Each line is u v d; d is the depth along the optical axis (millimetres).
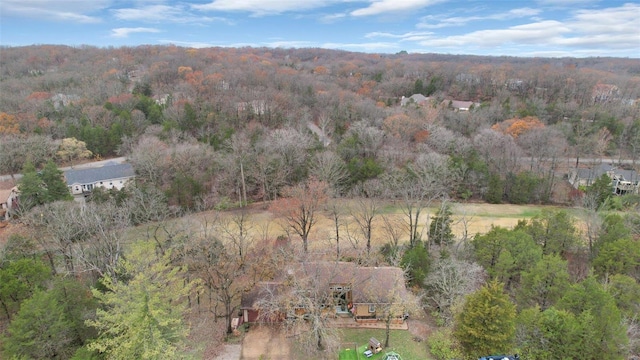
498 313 27359
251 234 47656
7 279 29828
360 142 67375
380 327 33594
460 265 34688
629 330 28391
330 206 50969
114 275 31094
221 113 81188
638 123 78375
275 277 36125
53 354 25219
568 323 27125
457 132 75500
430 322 34469
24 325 24203
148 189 51781
